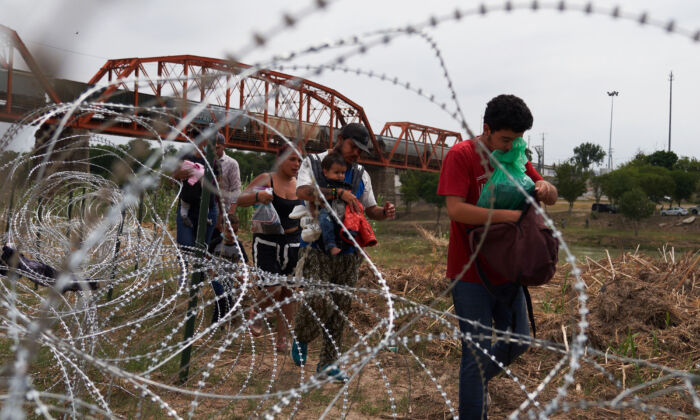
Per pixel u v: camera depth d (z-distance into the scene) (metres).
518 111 2.36
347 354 1.58
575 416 3.19
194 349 3.68
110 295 4.59
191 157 4.63
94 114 1.50
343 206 3.59
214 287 4.46
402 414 3.17
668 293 5.82
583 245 46.94
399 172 90.69
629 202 59.47
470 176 2.52
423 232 14.80
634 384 3.86
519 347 2.62
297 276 3.64
